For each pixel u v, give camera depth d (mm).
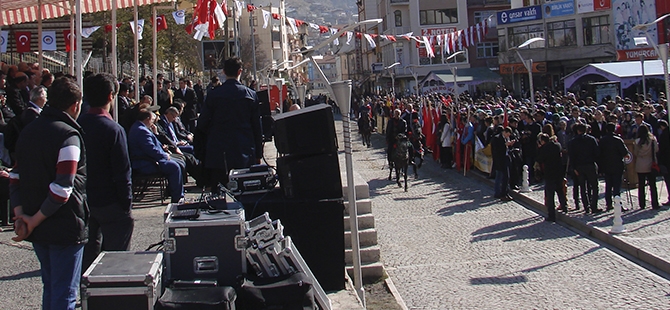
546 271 10117
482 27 27516
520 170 18125
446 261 10930
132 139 10242
